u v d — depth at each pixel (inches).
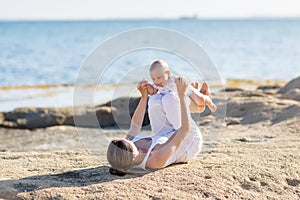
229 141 247.1
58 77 953.5
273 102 347.3
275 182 172.2
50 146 323.6
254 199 158.9
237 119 325.1
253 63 1163.9
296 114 297.9
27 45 2094.0
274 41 2223.2
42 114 403.2
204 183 165.0
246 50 1636.3
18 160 210.5
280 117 307.7
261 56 1369.3
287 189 169.3
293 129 266.2
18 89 675.4
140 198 154.3
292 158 196.7
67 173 184.1
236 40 2352.4
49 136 358.3
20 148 318.0
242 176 172.7
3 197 158.4
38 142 338.6
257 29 4402.1
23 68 1131.9
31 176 180.4
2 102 567.5
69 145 325.4
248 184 168.7
